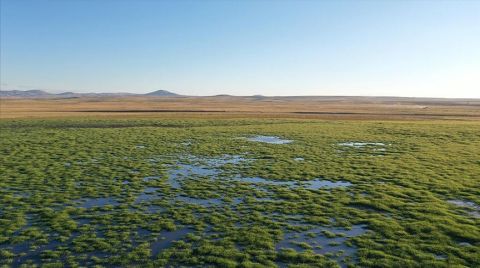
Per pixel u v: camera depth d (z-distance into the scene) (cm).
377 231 1858
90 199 2423
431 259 1538
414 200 2366
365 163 3628
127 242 1739
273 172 3259
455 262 1507
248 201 2386
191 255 1605
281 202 2367
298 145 4859
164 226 1944
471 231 1814
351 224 1972
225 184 2842
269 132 6228
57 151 4262
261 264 1515
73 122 7606
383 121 8288
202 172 3272
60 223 1972
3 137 5388
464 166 3388
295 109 14350
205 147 4681
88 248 1666
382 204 2277
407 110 13825
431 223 1939
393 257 1562
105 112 11069
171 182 2902
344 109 14612
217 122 7900
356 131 6334
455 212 2122
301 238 1786
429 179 2902
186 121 8044
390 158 3884
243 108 15075
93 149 4441
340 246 1691
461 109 14975
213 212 2167
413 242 1712
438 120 8644
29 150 4306
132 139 5316
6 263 1522
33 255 1600
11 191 2577
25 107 14438
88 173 3162
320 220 2022
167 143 4997
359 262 1526
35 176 3022
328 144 4938
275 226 1941
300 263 1526
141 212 2166
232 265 1507
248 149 4541
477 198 2375
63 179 2938
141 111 11819
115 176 3072
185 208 2244
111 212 2166
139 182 2880
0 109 12419
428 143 4894
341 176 3078
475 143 4812
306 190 2648
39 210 2181
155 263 1526
